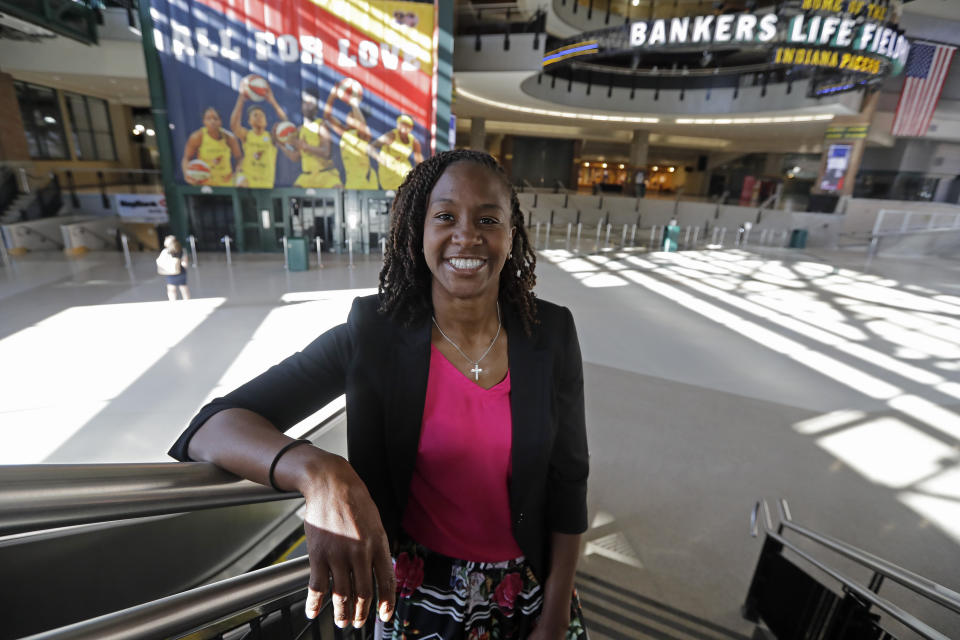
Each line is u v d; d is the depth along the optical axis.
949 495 3.99
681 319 8.48
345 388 0.89
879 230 19.41
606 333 7.66
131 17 12.55
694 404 5.43
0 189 12.53
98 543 2.44
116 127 18.70
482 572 1.02
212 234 12.50
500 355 0.93
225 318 7.04
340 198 12.64
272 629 1.42
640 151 27.62
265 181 12.18
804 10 10.28
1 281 8.75
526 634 1.07
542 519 1.04
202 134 11.61
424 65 11.80
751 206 25.75
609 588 3.00
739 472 4.22
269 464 0.64
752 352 7.04
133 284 8.77
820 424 5.07
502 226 0.84
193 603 0.69
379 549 0.63
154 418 4.28
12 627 2.26
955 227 18.41
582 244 17.44
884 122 19.25
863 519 3.70
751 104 18.83
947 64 18.20
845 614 2.26
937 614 2.96
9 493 0.44
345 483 0.63
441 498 0.98
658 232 23.28
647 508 3.73
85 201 14.91
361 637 1.48
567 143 30.88
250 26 10.98
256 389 0.78
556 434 0.96
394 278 0.92
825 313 9.11
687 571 3.16
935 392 5.88
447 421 0.90
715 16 10.93
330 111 11.89
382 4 11.20
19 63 12.77
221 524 3.02
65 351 5.67
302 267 10.68
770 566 2.76
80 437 3.96
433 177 0.87
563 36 19.67
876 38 10.61
